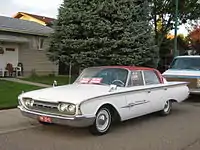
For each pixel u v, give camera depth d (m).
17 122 7.96
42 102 6.72
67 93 6.86
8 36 20.66
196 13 29.72
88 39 16.48
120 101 7.24
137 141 6.47
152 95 8.45
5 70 20.61
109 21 16.77
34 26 24.41
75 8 17.41
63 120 6.38
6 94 11.99
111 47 16.58
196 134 7.12
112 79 7.89
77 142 6.34
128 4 17.45
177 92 9.72
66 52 17.77
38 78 20.14
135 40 17.11
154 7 28.64
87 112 6.40
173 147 6.09
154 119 8.80
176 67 13.81
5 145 6.07
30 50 22.70
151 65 18.38
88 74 8.40
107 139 6.59
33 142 6.31
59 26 17.91
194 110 10.55
